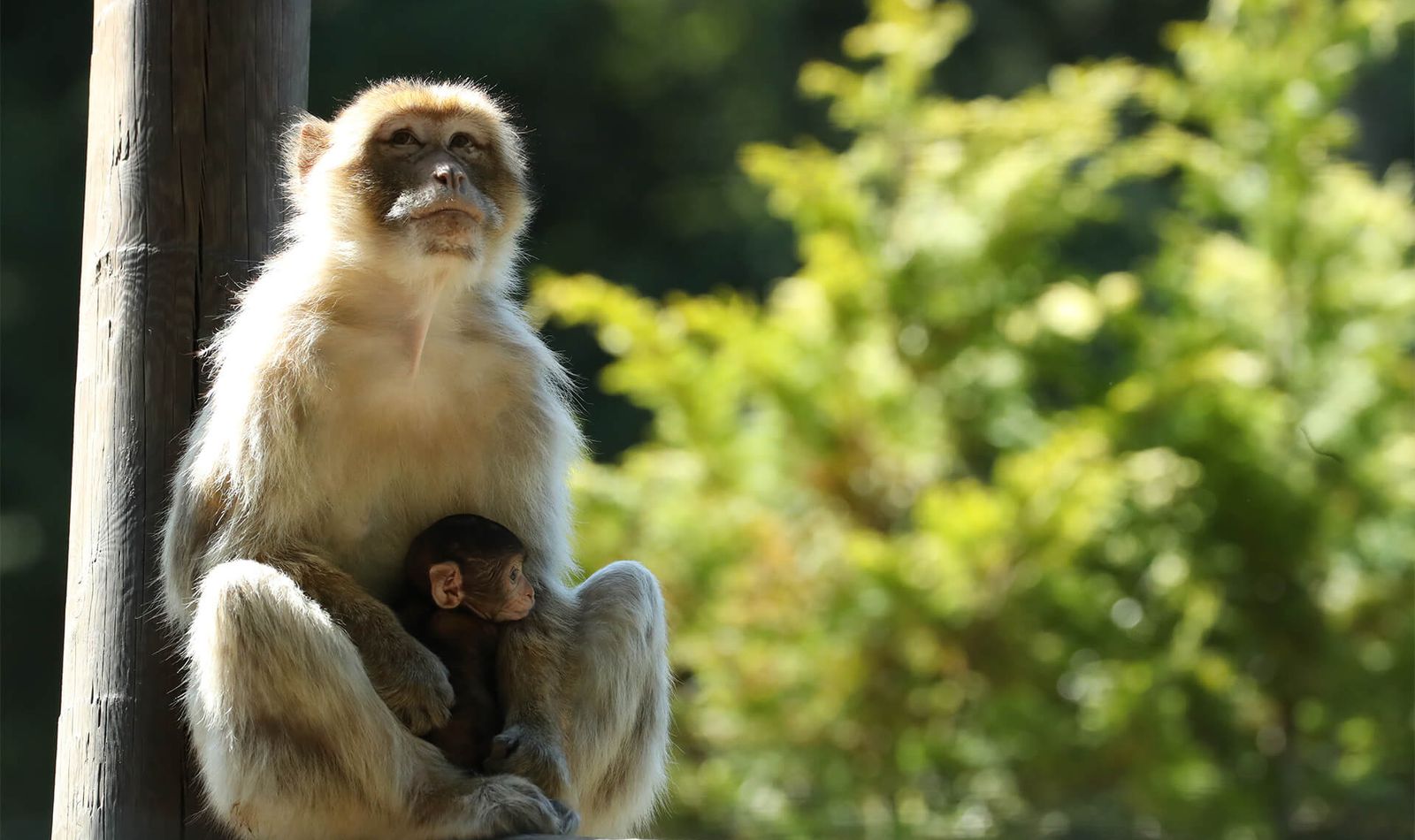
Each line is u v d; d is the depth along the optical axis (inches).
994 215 719.1
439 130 392.2
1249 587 700.0
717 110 1558.8
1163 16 1530.5
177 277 382.6
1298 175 739.4
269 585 341.7
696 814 700.0
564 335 1371.8
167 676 378.3
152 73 383.9
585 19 1529.3
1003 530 659.4
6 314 1333.7
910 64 766.5
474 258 378.9
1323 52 755.4
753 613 684.7
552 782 358.6
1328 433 703.1
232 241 385.7
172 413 381.1
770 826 684.7
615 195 1549.0
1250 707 700.0
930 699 678.5
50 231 1349.7
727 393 725.3
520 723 365.7
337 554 376.2
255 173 388.5
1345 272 734.5
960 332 717.3
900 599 666.8
